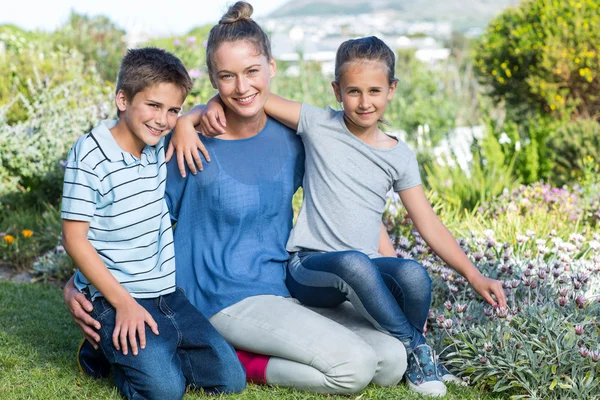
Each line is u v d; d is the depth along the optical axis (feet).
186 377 9.23
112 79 35.50
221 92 9.73
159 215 9.39
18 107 24.59
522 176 22.86
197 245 10.11
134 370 8.64
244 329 9.41
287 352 9.09
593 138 22.25
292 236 10.38
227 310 9.61
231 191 9.99
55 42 37.76
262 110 10.34
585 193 19.47
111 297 8.70
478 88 41.70
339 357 8.86
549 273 11.69
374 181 10.21
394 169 10.30
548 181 22.09
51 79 26.04
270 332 9.20
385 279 9.70
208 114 9.87
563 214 18.11
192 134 9.93
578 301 10.07
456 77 43.19
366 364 8.89
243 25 9.65
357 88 9.75
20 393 8.82
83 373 9.54
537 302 11.02
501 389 9.32
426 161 24.58
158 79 8.80
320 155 10.22
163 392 8.62
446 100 37.37
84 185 8.77
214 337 9.13
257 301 9.57
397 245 13.93
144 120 8.91
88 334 9.10
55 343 10.82
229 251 9.98
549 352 9.42
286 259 10.32
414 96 38.24
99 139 8.99
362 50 9.71
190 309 9.46
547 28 27.91
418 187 10.52
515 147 23.61
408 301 9.52
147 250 9.27
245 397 9.02
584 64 27.07
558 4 28.32
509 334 9.66
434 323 10.96
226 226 10.11
